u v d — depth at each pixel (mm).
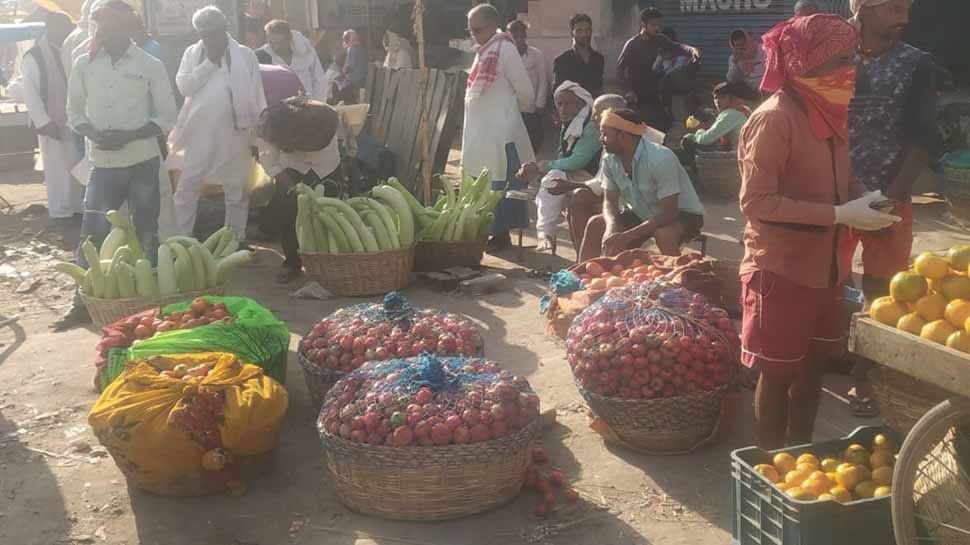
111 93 7113
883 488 3594
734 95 10406
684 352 4586
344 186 8805
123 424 4277
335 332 5160
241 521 4293
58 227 10133
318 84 10258
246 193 8711
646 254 6059
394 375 4332
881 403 4223
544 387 5664
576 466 4727
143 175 7328
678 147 11430
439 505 4180
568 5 15141
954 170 9141
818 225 3789
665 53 11312
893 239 4906
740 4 14469
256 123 8375
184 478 4426
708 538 4082
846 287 5828
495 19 8352
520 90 8383
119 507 4422
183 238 6543
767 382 4133
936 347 3029
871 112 4859
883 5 4719
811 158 3793
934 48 17547
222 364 4598
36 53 9719
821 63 3668
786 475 3762
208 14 8070
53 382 5863
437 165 9773
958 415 2979
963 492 3166
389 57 15922
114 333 5289
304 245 7500
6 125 13953
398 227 7703
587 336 4785
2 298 7754
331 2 18172
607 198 6590
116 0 7051
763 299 3945
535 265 8242
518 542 4070
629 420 4676
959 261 3291
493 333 6609
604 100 6668
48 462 4867
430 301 7355
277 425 4562
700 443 4781
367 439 4117
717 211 10047
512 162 8461
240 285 7855
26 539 4184
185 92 8250
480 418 4141
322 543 4094
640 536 4109
